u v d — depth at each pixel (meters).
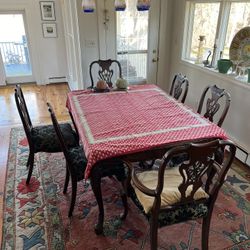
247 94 2.74
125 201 2.05
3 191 2.48
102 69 3.50
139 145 1.77
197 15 3.68
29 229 2.05
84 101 2.62
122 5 2.51
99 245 1.91
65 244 1.92
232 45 2.96
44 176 2.70
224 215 2.16
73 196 2.09
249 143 2.81
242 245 1.89
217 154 1.92
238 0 2.89
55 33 5.74
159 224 1.55
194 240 1.94
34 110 4.51
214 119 3.38
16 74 6.07
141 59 4.26
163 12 4.00
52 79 6.12
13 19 5.64
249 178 2.65
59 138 1.89
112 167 1.94
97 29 3.84
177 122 2.13
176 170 1.88
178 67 4.17
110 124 2.10
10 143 3.37
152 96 2.77
